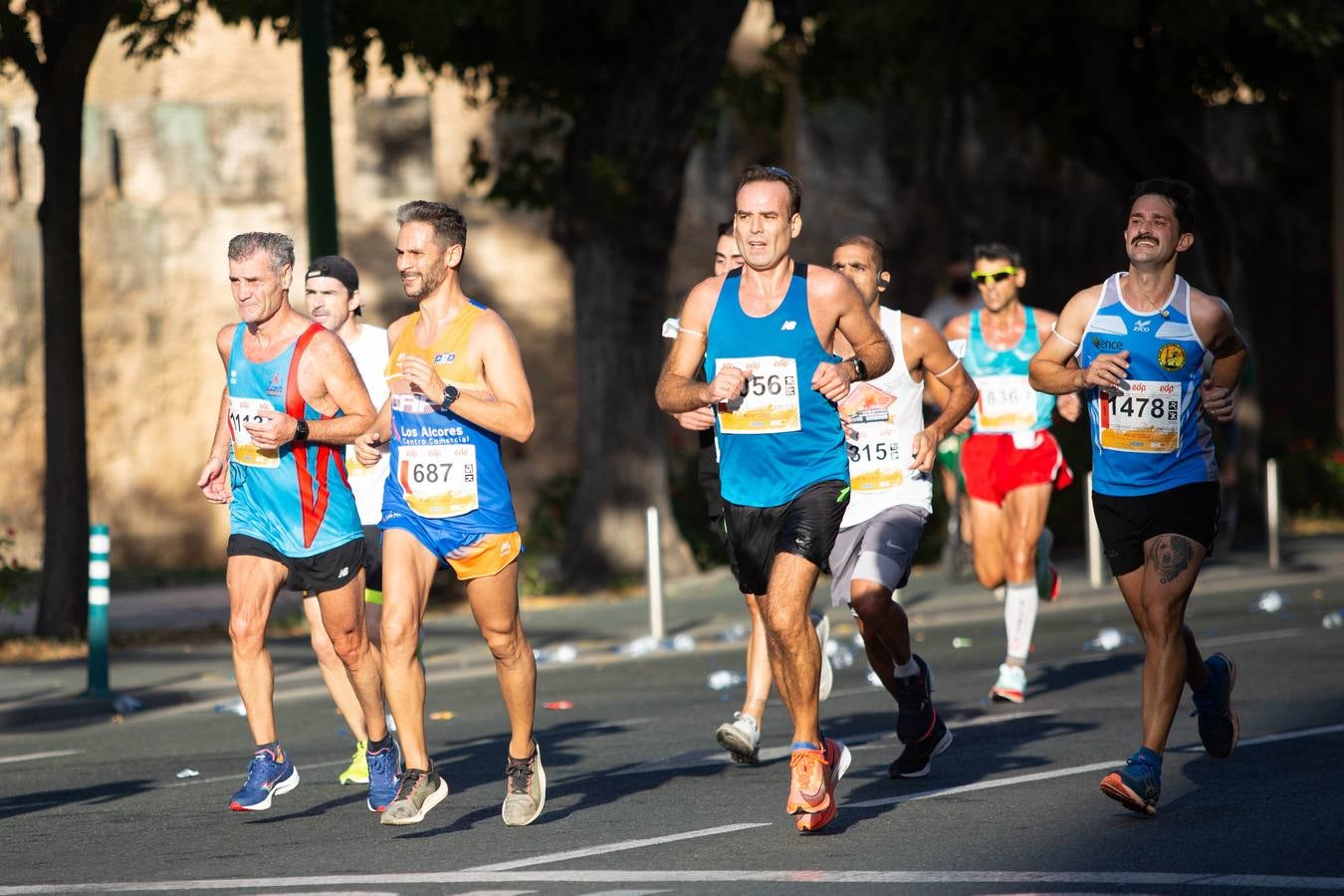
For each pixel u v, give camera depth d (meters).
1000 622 47.88
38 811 24.03
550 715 32.28
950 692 33.06
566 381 75.94
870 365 19.36
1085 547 67.00
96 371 70.19
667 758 26.50
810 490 19.31
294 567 22.02
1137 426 20.67
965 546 56.09
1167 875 17.14
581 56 54.88
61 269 45.66
